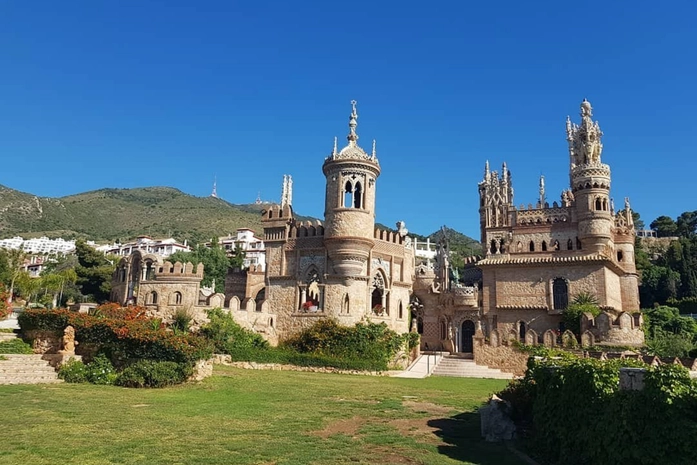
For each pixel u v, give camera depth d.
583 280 58.62
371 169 50.22
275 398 24.98
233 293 61.28
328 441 16.45
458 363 47.19
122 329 27.84
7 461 13.06
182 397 23.84
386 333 47.34
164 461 13.53
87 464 13.07
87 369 27.39
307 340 47.12
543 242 64.56
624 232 66.69
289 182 57.34
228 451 14.77
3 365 26.84
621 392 12.05
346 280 48.25
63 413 19.05
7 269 91.00
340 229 48.19
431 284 68.62
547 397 15.98
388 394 28.25
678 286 104.38
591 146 63.69
